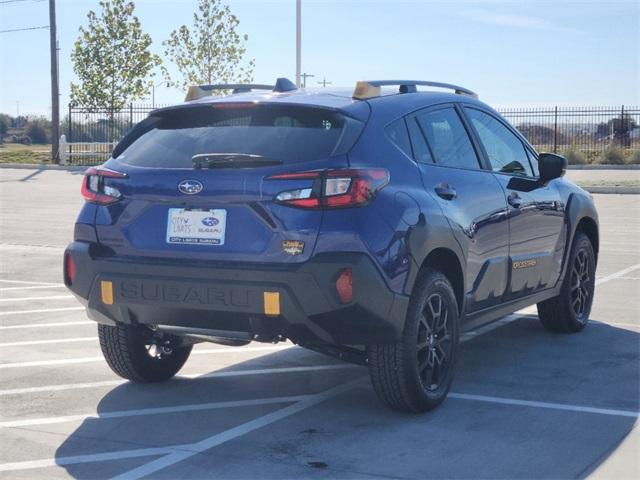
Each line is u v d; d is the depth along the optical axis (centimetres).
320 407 575
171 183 529
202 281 512
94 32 4181
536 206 691
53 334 792
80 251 554
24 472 464
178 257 524
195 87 611
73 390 617
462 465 469
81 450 497
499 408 570
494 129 686
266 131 538
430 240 539
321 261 495
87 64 4188
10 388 621
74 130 4084
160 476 457
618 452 488
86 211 559
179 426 538
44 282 1070
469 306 603
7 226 1633
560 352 721
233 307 509
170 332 554
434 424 538
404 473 458
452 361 577
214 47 4166
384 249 507
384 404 555
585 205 781
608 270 1137
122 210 544
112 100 4197
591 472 459
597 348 735
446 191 575
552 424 537
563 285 763
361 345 550
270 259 502
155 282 526
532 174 727
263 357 713
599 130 3631
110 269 543
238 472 461
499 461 475
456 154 618
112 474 461
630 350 728
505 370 666
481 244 608
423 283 543
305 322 502
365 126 538
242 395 604
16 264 1204
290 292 497
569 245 756
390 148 547
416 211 535
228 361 700
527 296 693
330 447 498
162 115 573
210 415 559
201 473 461
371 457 482
